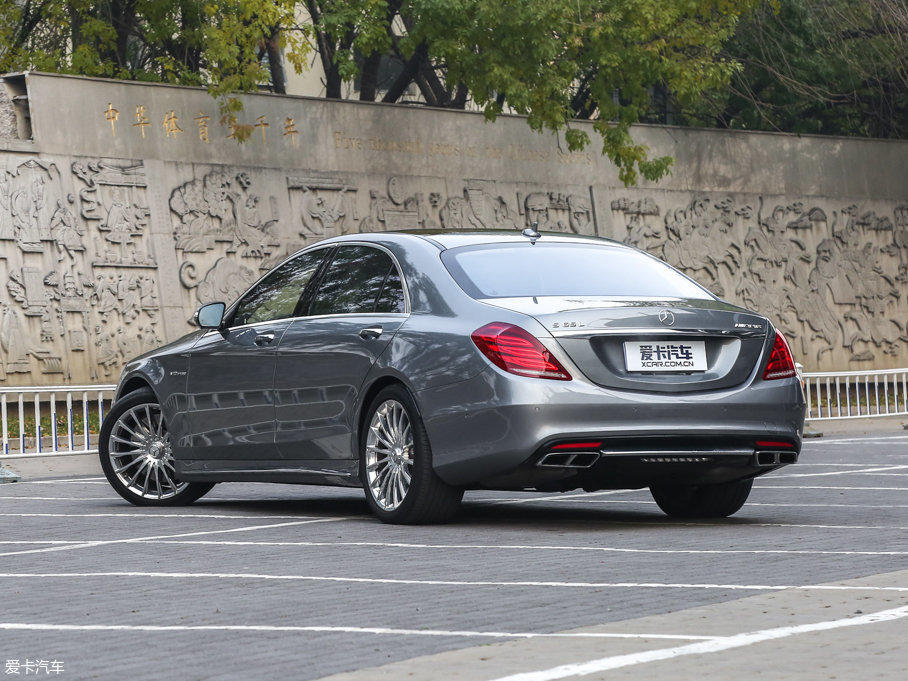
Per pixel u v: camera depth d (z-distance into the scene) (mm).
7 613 20641
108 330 78562
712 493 32781
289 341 33812
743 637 17625
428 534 29750
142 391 37750
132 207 80000
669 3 90375
